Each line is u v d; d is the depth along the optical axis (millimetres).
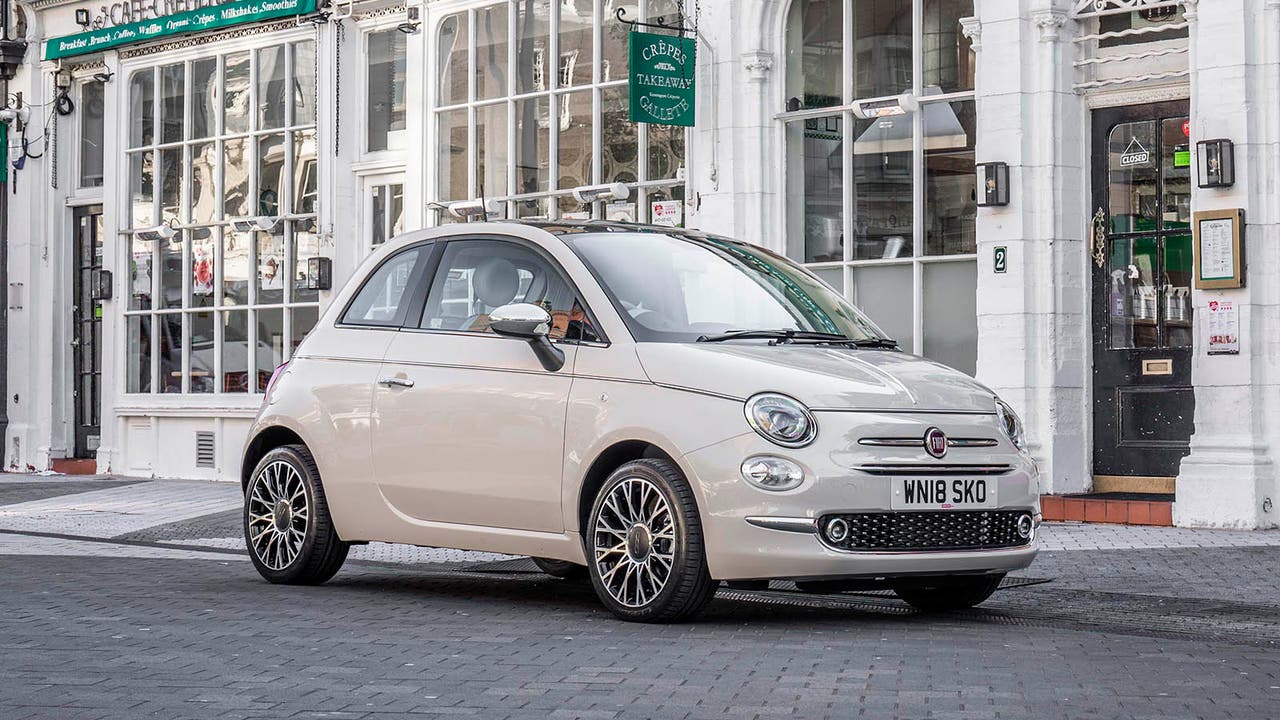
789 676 6098
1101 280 12766
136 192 19938
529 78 16297
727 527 7289
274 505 9445
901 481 7340
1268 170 11672
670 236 8758
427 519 8602
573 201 15852
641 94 14094
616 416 7715
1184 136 12375
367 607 8312
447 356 8609
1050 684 5945
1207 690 5836
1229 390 11703
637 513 7656
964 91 13273
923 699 5629
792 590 9383
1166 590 8891
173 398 19281
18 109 20797
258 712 5352
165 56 19578
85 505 15586
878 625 7688
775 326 8250
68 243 20781
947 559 7457
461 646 6848
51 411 20656
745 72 14422
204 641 6965
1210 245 11758
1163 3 12219
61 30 20500
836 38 14102
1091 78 12805
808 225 14289
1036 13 12680
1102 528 11867
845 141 13969
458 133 16938
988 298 12836
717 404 7430
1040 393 12680
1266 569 9625
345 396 9039
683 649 6781
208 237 19188
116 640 6984
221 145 19109
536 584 9711
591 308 8078
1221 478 11641
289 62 18484
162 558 11070
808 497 7211
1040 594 8828
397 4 17578
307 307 18219
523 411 8141
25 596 8641
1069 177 12742
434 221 17141
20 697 5605
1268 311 11656
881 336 8609
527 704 5512
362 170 17953
